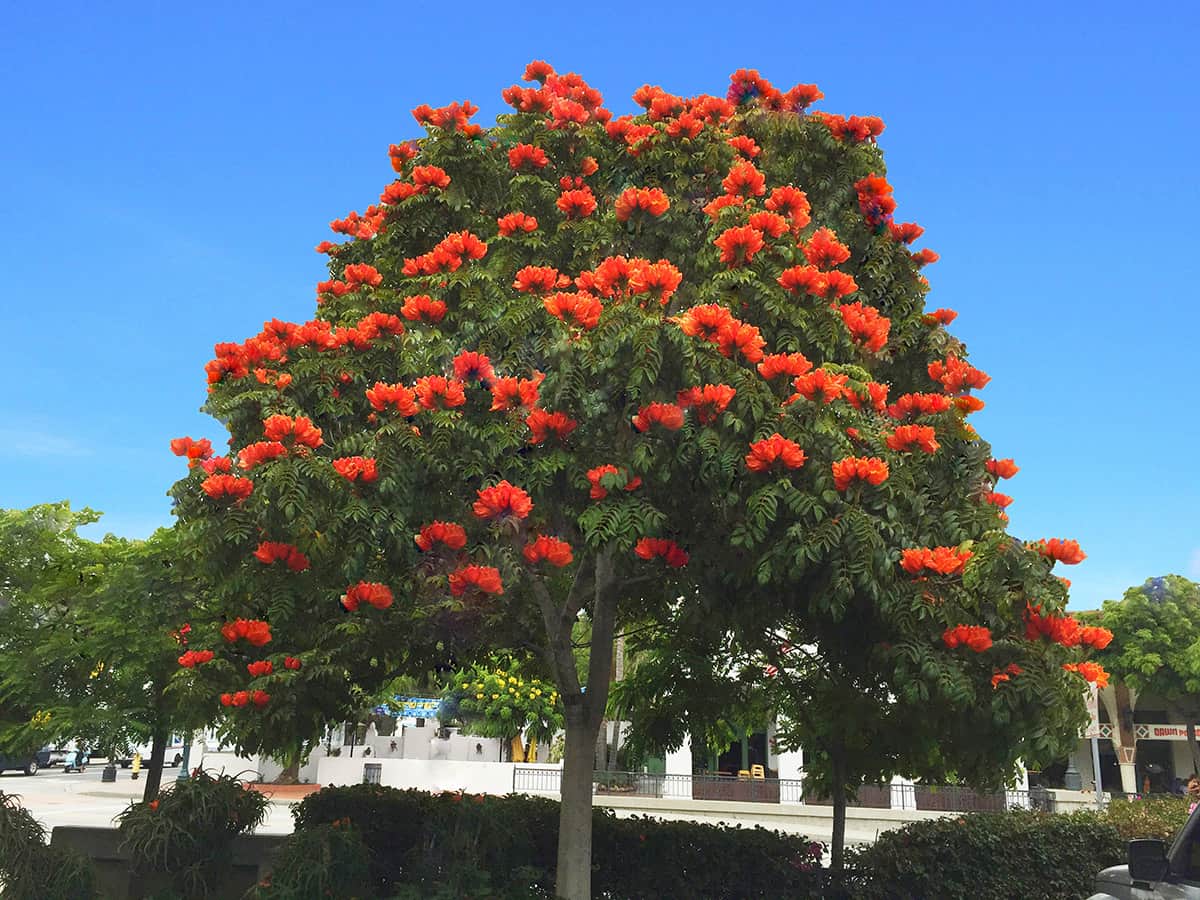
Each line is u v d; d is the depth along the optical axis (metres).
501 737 31.75
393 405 5.90
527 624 8.06
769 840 9.07
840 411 5.58
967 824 9.54
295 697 6.43
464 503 6.07
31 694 15.77
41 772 45.75
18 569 16.28
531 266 6.80
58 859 7.21
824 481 5.19
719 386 5.29
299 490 5.51
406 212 7.80
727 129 8.20
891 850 9.23
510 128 8.24
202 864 7.93
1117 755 43.69
